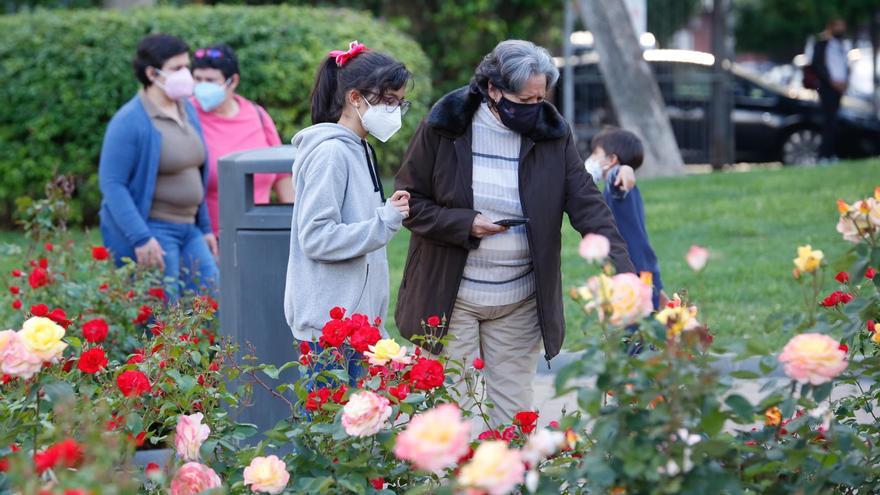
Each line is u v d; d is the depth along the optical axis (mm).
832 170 26266
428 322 7875
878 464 6559
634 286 5516
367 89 8242
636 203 11234
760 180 25156
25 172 22234
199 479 6148
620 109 29094
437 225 8711
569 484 6590
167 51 11984
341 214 8367
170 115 12219
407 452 4766
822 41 32156
